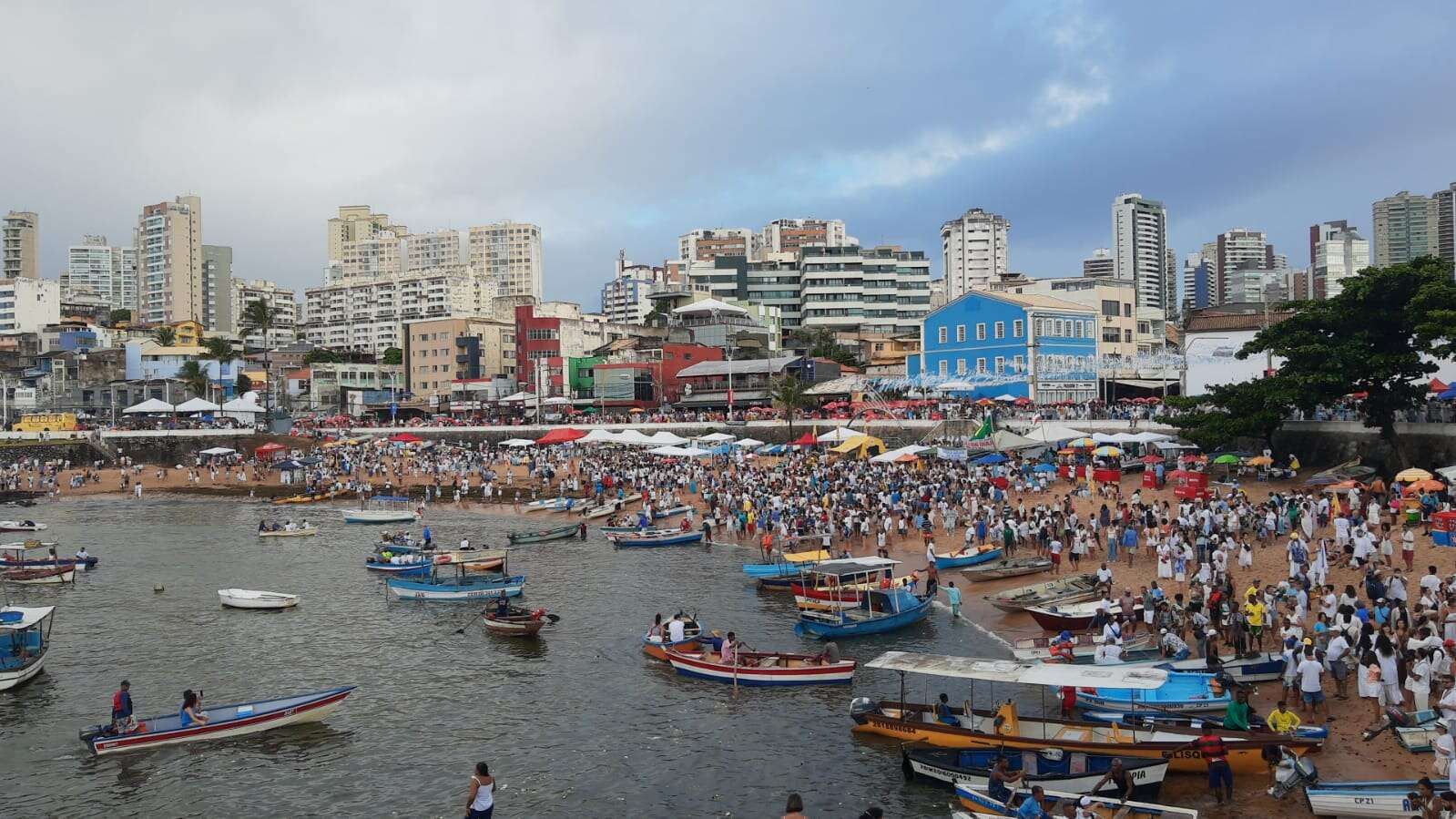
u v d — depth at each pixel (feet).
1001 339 388.16
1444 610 112.27
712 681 136.46
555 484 343.26
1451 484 171.12
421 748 115.55
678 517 270.87
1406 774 89.71
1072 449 268.00
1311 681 101.60
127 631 167.43
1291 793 90.07
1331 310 215.72
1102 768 93.35
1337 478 199.21
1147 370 368.68
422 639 161.17
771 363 459.32
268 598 182.29
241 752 115.03
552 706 128.47
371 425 495.00
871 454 311.68
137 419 504.84
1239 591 146.00
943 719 108.37
